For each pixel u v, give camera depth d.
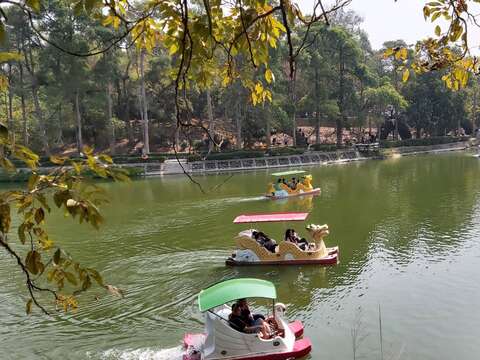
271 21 3.80
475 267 15.14
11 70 56.19
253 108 59.25
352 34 71.44
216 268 16.06
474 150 69.19
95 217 2.95
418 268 15.30
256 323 10.38
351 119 67.94
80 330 11.78
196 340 10.69
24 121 56.75
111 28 49.97
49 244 3.33
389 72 78.25
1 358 10.53
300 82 67.88
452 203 25.94
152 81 59.06
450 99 71.25
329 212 25.28
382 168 48.66
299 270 15.52
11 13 45.50
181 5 3.41
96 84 55.09
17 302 13.80
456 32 4.30
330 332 11.17
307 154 57.84
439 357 9.94
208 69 4.46
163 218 25.48
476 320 11.51
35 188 2.96
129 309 12.93
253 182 40.34
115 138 67.62
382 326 11.38
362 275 14.88
